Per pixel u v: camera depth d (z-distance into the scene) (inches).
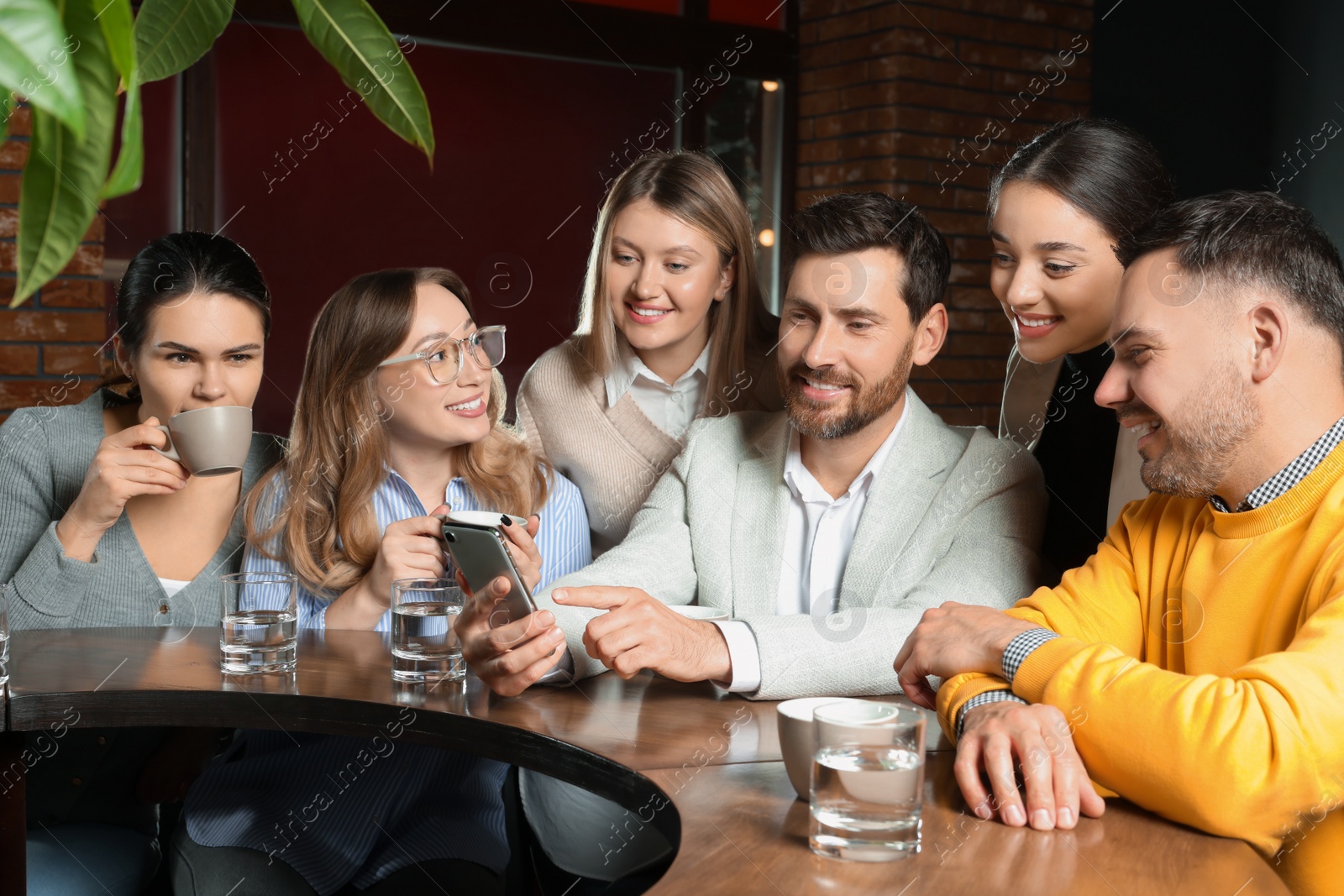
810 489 59.6
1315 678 33.1
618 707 48.5
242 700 49.7
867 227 55.1
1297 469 38.1
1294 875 36.1
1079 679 36.4
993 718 36.9
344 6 16.0
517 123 147.3
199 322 63.9
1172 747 33.5
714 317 75.5
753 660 49.5
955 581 55.2
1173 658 43.1
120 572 65.2
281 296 136.8
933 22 150.7
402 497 67.2
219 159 132.3
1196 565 41.2
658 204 70.3
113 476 60.3
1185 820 33.9
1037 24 156.9
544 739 44.0
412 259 143.3
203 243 65.8
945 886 30.1
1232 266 37.1
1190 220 38.0
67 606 62.2
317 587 65.8
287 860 58.0
